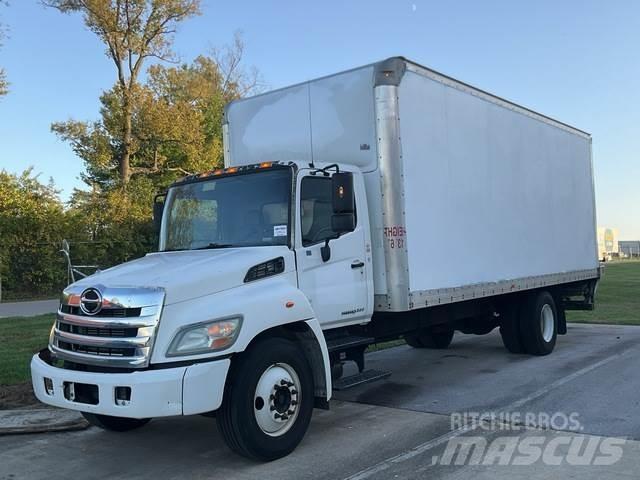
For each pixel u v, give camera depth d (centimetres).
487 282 864
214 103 3894
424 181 737
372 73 691
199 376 476
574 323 1516
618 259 8581
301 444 586
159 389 466
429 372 941
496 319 1073
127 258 2902
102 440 621
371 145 690
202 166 3625
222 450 580
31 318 1672
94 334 508
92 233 2870
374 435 609
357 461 533
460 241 806
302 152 748
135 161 3481
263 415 527
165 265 561
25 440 625
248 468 523
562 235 1136
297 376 560
